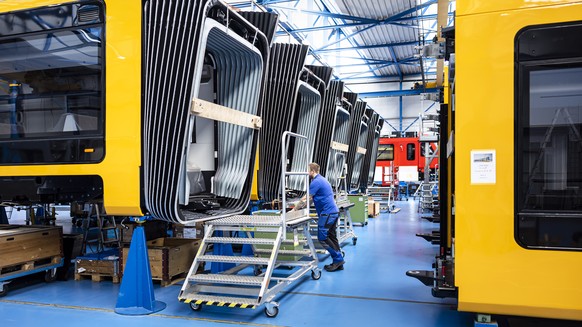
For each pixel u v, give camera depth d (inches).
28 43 169.3
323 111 287.4
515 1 119.8
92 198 168.6
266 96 238.5
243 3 430.0
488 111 121.2
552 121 117.7
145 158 152.3
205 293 181.0
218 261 164.9
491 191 120.6
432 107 935.7
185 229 368.2
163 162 151.3
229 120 169.9
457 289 128.0
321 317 155.4
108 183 154.9
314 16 600.1
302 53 237.8
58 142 162.9
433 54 160.6
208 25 150.6
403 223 435.2
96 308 166.7
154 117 151.1
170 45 148.7
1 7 172.1
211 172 197.5
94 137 157.0
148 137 152.2
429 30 572.1
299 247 242.2
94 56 159.9
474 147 122.1
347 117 366.0
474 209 121.7
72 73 163.0
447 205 188.4
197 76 148.7
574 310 114.5
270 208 267.0
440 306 168.1
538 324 129.6
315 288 194.4
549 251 116.1
